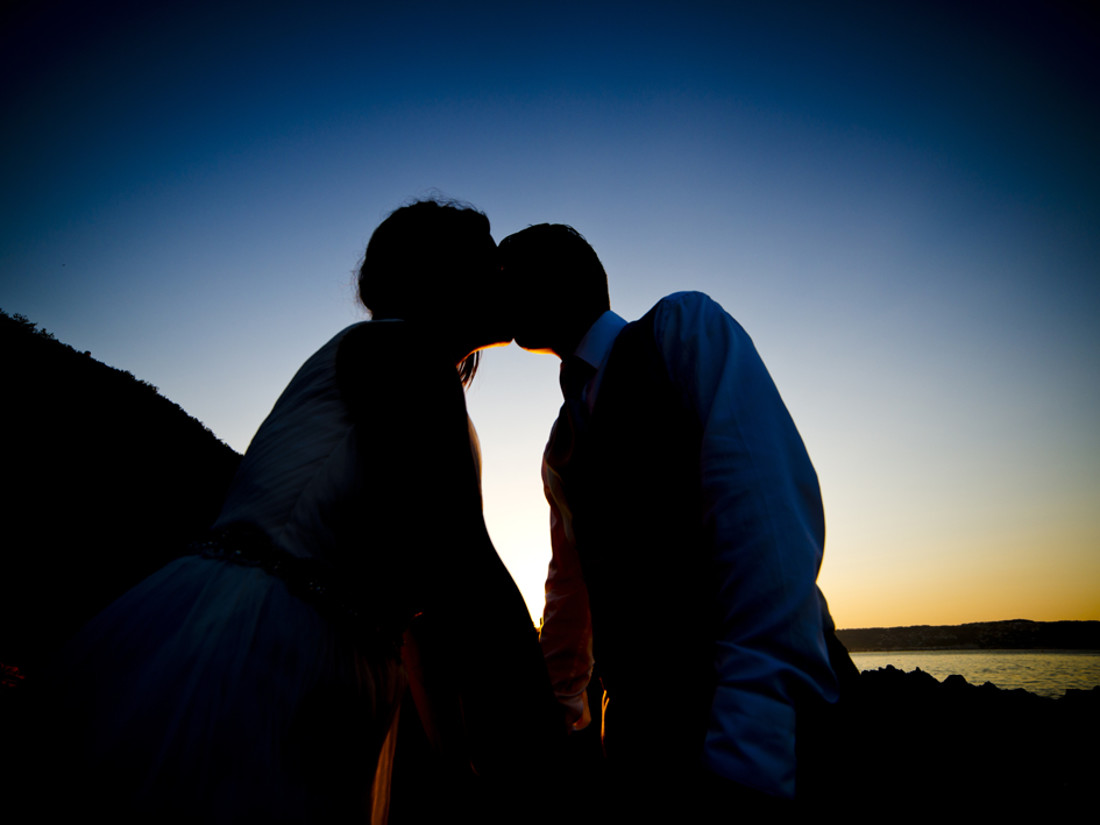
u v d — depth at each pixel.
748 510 0.85
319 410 0.67
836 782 0.74
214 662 0.53
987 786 3.08
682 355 1.12
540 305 1.52
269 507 0.62
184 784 0.48
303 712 0.55
